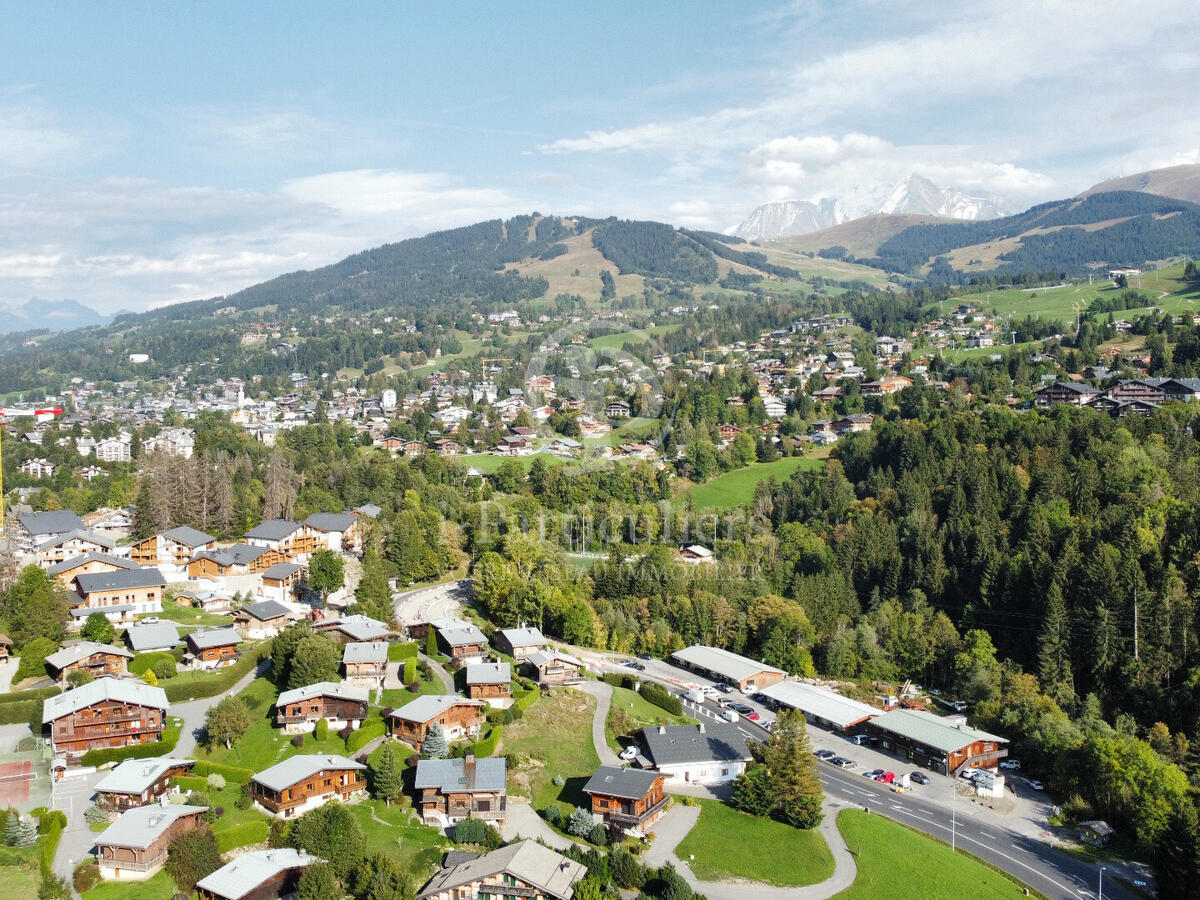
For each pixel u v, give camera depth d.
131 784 99.00
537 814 110.00
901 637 178.75
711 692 159.12
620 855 98.25
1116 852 114.12
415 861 96.94
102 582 162.88
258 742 117.44
